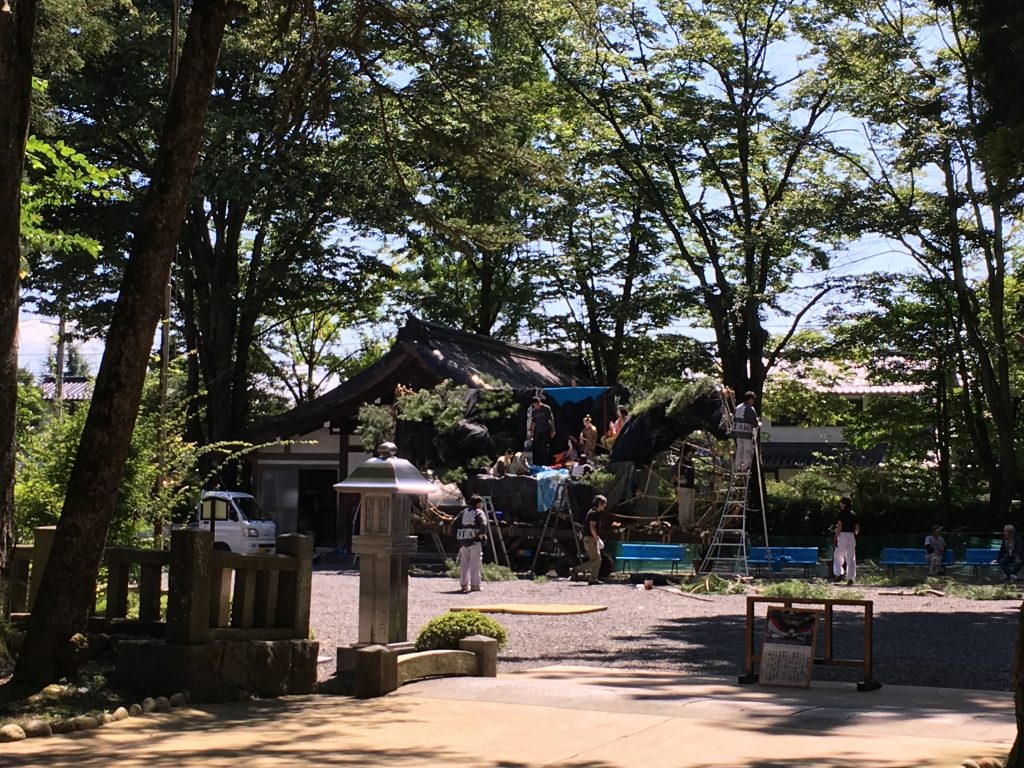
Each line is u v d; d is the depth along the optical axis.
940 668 12.78
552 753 7.69
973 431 40.66
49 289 34.75
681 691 10.56
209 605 9.76
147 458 14.48
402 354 35.16
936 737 8.29
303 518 38.25
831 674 12.28
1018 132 6.04
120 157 35.22
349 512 36.50
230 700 9.75
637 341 44.53
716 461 28.27
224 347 38.41
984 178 6.78
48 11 17.83
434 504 29.64
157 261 9.94
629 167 42.47
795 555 29.23
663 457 30.86
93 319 35.28
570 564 28.11
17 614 11.33
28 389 14.38
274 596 10.41
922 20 36.69
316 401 36.47
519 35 36.12
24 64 9.98
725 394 28.53
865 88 36.16
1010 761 6.12
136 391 9.88
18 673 9.48
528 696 10.11
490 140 12.95
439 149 12.95
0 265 9.93
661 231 46.09
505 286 45.91
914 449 43.56
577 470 28.67
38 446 14.09
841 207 36.81
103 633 10.55
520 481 28.78
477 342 38.88
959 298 38.06
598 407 32.16
